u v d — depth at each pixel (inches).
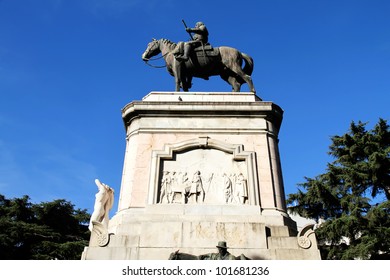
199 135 370.6
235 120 381.7
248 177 343.6
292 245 298.2
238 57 450.6
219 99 404.5
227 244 295.3
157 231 300.5
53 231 1108.5
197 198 334.0
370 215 727.1
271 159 363.3
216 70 458.6
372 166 828.6
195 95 406.0
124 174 364.5
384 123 922.1
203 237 298.2
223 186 341.1
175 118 381.4
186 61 444.1
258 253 291.1
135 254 289.1
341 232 750.5
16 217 1125.1
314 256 290.5
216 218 317.1
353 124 978.7
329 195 900.0
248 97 407.2
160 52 483.8
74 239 1146.7
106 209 345.7
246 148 364.2
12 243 989.8
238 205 328.2
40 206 1178.0
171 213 320.5
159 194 336.2
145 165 353.7
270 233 308.0
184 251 291.6
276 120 397.7
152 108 381.7
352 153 915.4
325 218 965.8
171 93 407.5
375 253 687.1
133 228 307.6
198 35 464.8
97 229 304.2
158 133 372.8
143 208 327.6
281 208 339.3
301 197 972.6
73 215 1291.8
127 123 403.9
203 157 357.7
